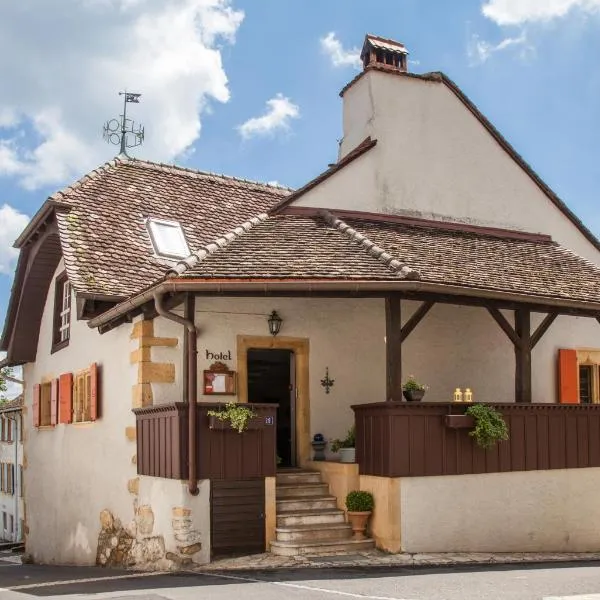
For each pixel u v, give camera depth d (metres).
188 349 10.46
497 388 14.23
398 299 10.91
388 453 10.55
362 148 14.20
